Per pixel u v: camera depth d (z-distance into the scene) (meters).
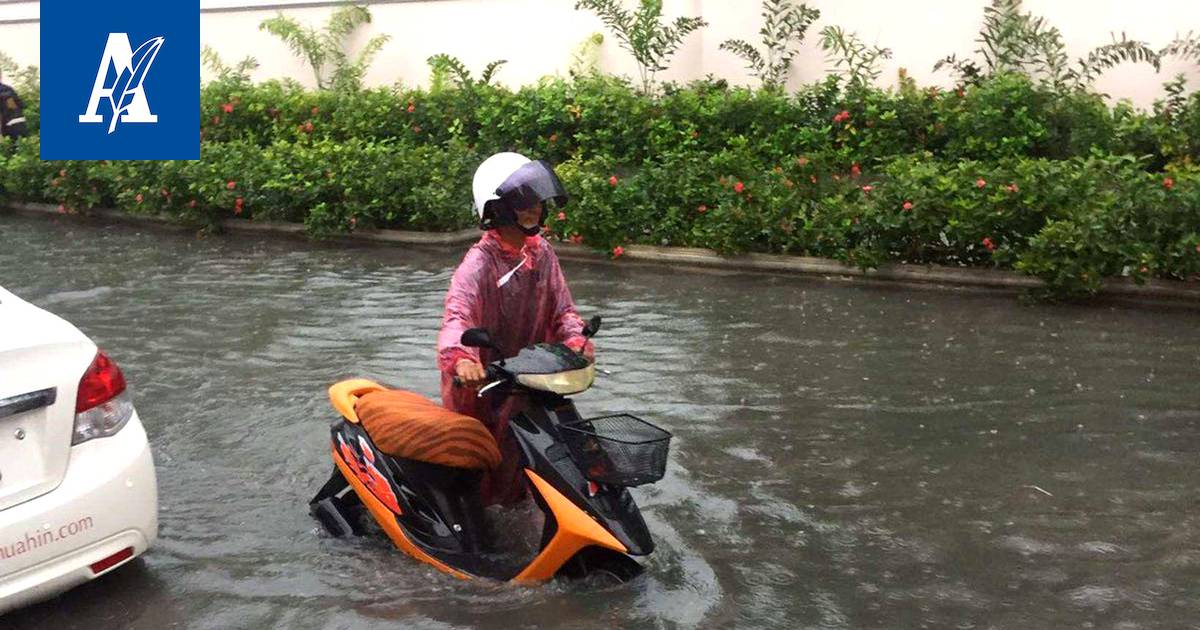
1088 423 5.94
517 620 4.02
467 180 11.37
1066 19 10.72
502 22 13.80
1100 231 8.11
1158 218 8.11
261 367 7.09
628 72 13.09
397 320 8.16
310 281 9.48
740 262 9.55
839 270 9.17
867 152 10.90
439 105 13.25
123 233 12.10
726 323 7.98
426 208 10.86
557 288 4.73
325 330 7.93
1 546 3.74
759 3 12.00
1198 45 10.19
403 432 4.39
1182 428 5.84
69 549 3.90
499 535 4.58
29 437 3.88
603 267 9.91
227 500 5.12
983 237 8.70
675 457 5.56
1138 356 7.04
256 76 15.59
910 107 10.85
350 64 14.82
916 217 8.82
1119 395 6.34
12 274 10.01
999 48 11.00
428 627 3.99
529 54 13.70
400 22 14.48
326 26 14.81
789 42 11.98
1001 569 4.41
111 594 4.28
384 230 11.11
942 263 9.05
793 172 9.75
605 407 6.27
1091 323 7.80
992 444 5.68
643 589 4.24
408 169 11.09
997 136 10.41
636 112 11.84
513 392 4.24
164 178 11.84
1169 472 5.30
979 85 10.83
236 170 11.70
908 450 5.62
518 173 4.45
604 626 3.98
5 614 4.12
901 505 5.00
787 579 4.34
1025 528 4.76
